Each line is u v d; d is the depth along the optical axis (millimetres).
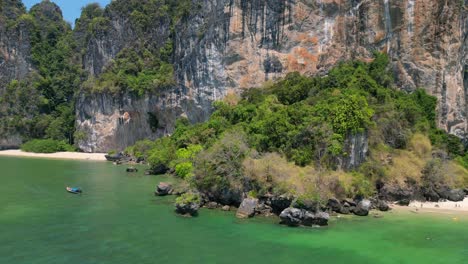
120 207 38188
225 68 77875
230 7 77562
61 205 38781
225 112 65938
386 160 44000
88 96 101688
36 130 111688
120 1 110938
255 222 33344
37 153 99188
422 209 39531
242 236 29750
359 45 70938
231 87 77062
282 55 74562
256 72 75750
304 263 24984
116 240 28484
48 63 127625
